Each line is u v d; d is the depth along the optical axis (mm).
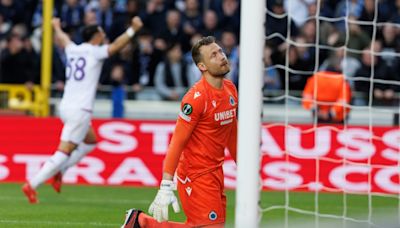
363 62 53312
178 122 23938
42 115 52156
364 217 37344
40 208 38406
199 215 24281
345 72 51250
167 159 23828
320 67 53719
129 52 56031
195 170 24266
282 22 55875
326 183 47719
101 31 40938
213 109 23922
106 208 38812
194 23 56969
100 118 50000
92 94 40625
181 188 24641
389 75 53688
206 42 24125
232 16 57625
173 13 56688
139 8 58875
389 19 55375
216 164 24438
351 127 47406
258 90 22250
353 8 56625
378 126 47375
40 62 57312
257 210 22328
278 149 48031
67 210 37781
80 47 40719
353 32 53344
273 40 55219
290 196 45344
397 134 47188
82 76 40344
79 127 40344
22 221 33938
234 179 48812
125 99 53656
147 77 56094
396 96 52125
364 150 47344
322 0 56875
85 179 49656
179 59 55031
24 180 49938
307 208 40250
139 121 49500
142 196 44125
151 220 25750
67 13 58688
